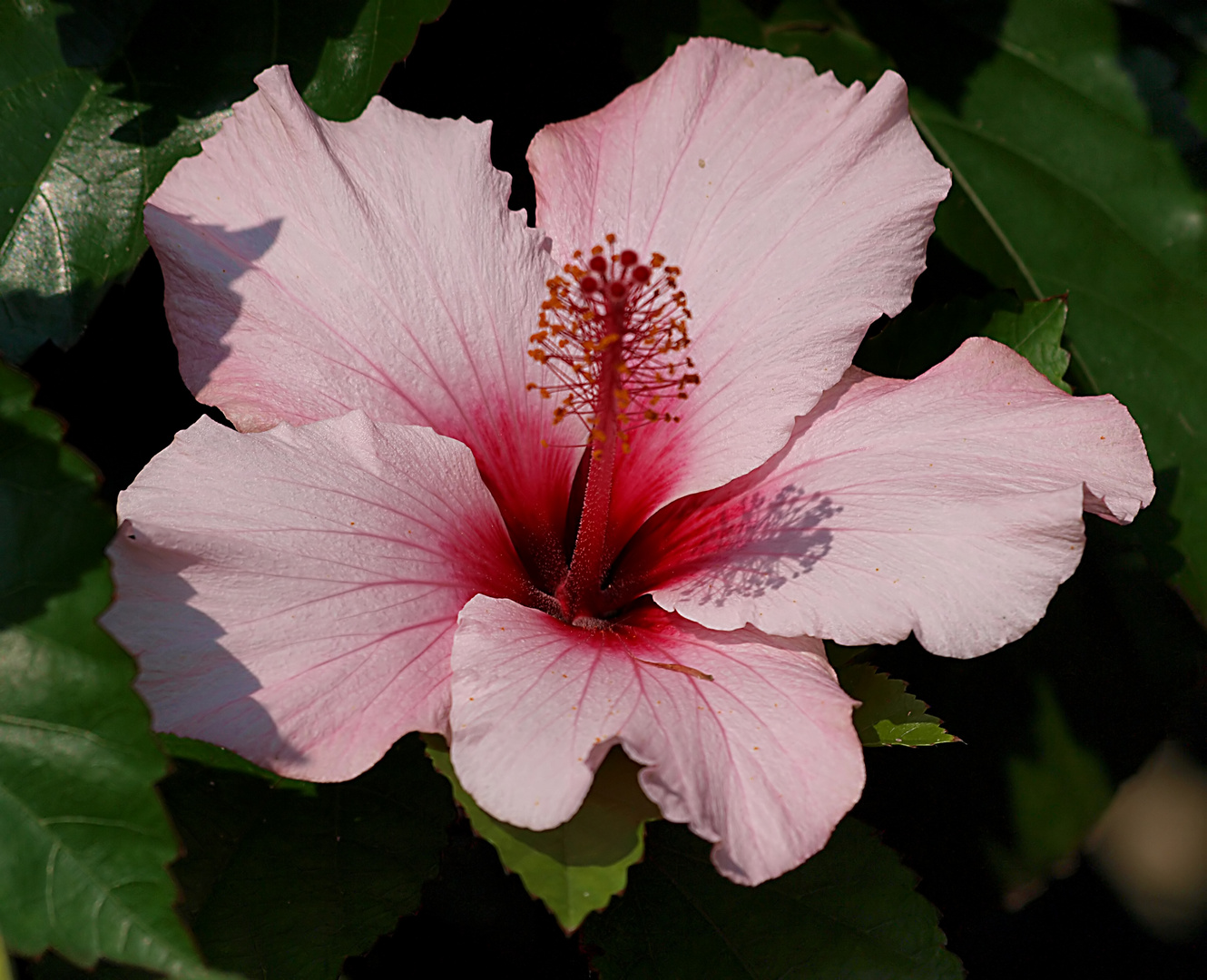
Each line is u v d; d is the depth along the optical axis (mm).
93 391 551
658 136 549
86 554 480
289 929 517
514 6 562
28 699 479
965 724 575
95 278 534
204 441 515
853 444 535
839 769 501
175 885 477
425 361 537
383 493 523
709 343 544
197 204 530
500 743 498
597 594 543
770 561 527
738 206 545
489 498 538
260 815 522
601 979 527
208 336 527
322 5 542
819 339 538
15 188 532
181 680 503
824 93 547
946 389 537
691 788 495
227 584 507
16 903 476
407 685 511
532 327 542
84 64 535
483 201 539
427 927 561
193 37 539
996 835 572
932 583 514
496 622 518
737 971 529
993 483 523
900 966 530
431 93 564
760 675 515
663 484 545
